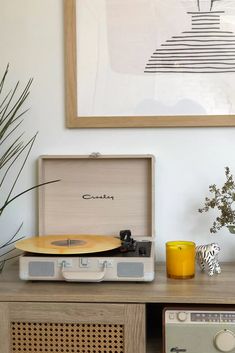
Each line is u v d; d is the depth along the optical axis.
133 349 1.17
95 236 1.45
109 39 1.53
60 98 1.57
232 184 1.40
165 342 1.16
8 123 1.47
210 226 1.55
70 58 1.54
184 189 1.55
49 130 1.58
